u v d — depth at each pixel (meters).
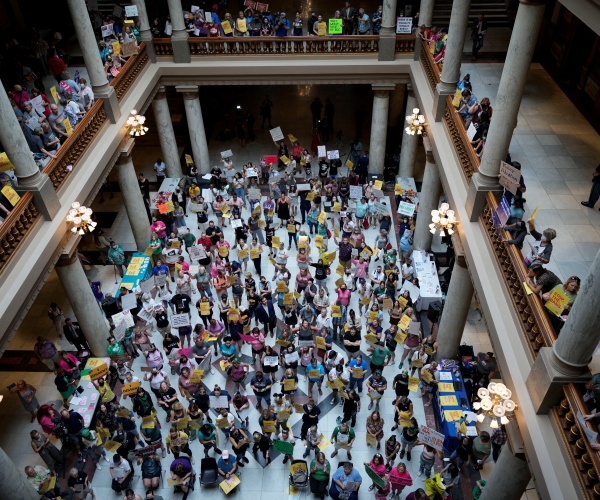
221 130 22.00
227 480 10.48
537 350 7.07
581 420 5.79
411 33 16.45
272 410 11.02
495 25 18.52
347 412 11.06
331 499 10.66
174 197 16.92
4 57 15.70
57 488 10.22
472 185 9.71
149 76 16.33
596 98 13.41
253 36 16.89
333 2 23.22
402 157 18.11
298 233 16.31
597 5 6.66
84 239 16.73
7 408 12.23
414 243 15.85
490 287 8.73
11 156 9.55
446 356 12.44
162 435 11.66
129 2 19.86
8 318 8.73
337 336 13.77
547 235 7.15
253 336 12.40
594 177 10.40
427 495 9.77
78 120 12.93
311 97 23.89
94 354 13.18
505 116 8.72
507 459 7.65
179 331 13.18
